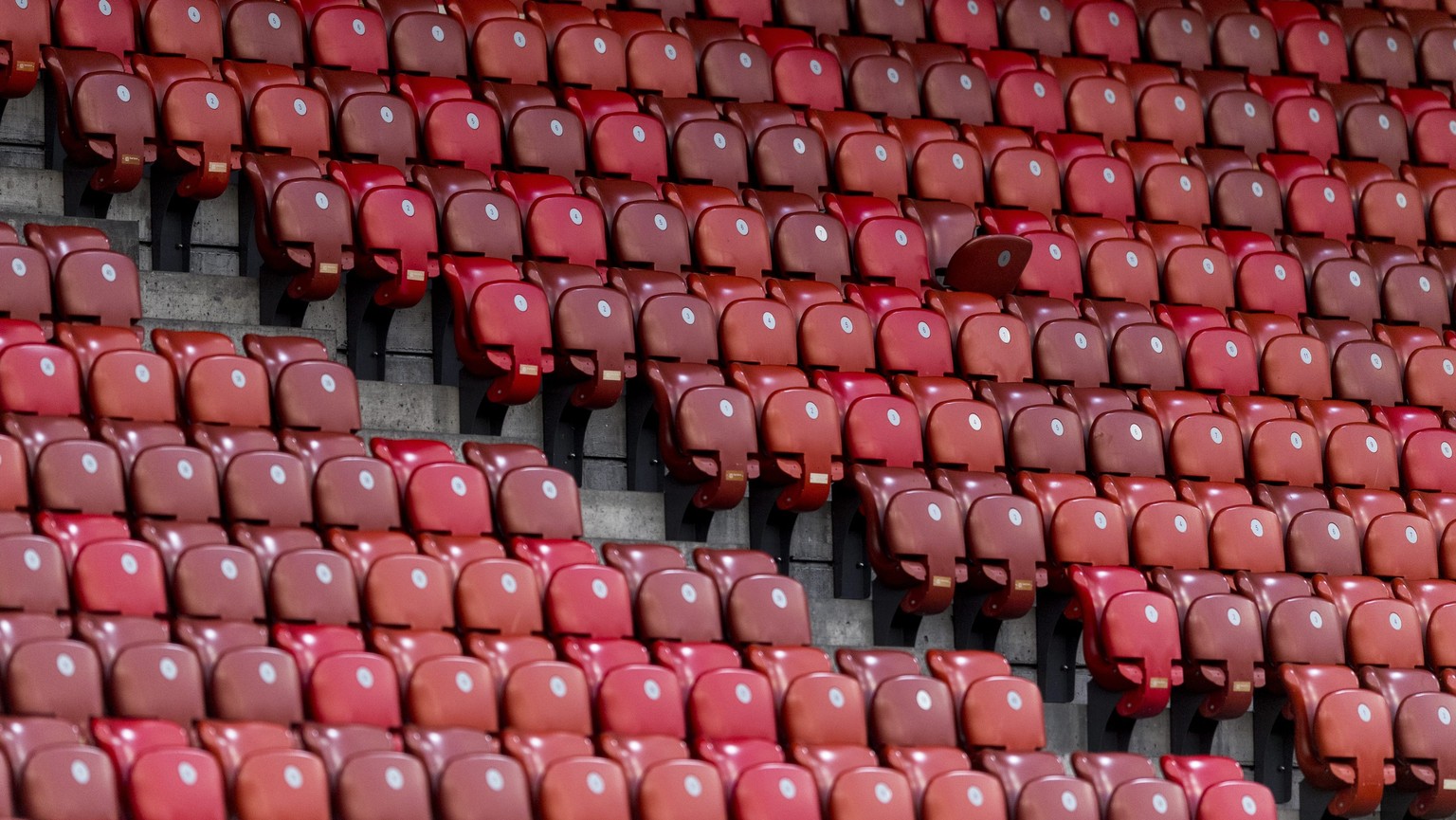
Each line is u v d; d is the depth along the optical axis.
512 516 25.70
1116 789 24.02
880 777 22.67
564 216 29.89
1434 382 34.19
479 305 27.17
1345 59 40.81
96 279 25.73
